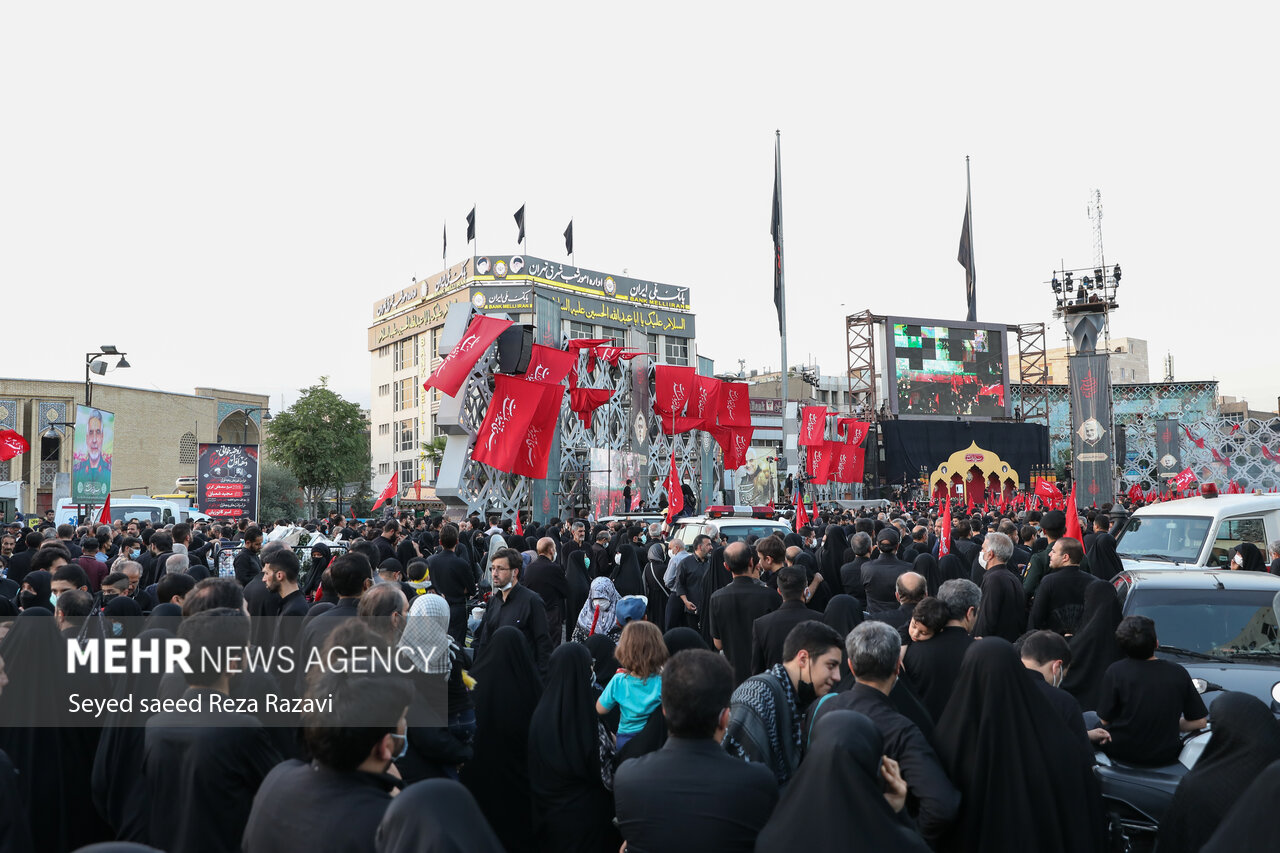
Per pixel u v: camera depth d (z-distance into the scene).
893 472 52.50
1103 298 46.59
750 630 6.97
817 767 2.74
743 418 31.53
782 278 39.03
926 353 55.50
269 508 59.78
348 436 63.38
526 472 18.64
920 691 5.03
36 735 4.65
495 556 7.30
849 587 9.71
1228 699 3.53
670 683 3.28
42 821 4.60
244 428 73.38
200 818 3.55
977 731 3.53
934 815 3.37
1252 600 7.05
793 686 4.47
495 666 5.47
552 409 18.91
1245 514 11.59
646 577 11.66
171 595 5.93
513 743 5.38
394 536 12.51
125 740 4.24
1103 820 3.56
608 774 4.82
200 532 14.76
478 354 17.78
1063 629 6.91
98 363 20.64
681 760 3.21
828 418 41.28
